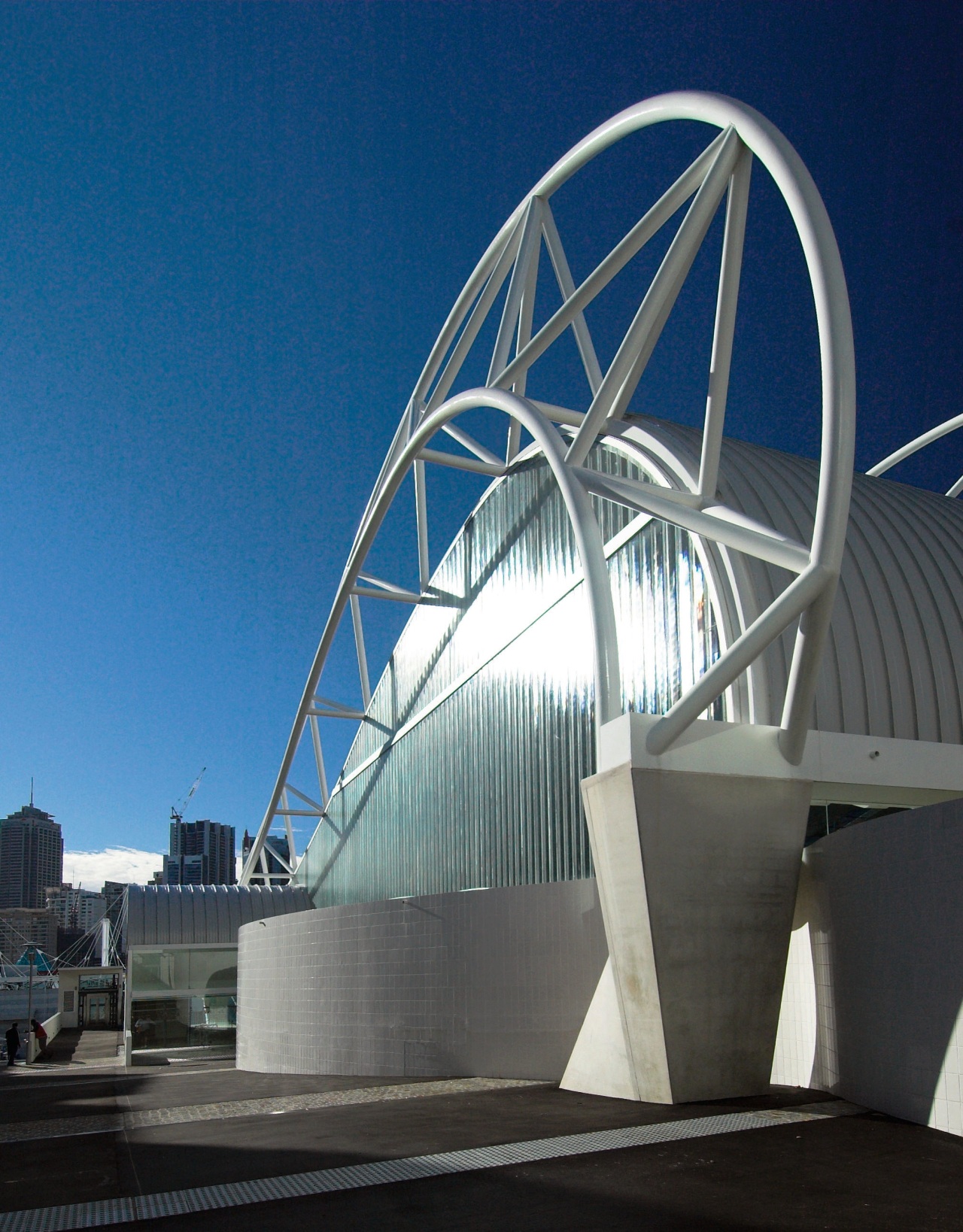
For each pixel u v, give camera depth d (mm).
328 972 20797
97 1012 62844
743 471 19156
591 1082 14000
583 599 21016
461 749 27281
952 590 17812
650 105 16656
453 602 29094
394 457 28828
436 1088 15227
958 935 9758
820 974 12656
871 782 14484
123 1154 10648
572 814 20578
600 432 19938
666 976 12188
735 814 12633
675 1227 6785
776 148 13195
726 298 14984
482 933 16766
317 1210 7613
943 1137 9453
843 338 11664
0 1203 8438
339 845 41094
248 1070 25516
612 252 17172
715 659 15984
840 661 15922
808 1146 9195
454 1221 7129
